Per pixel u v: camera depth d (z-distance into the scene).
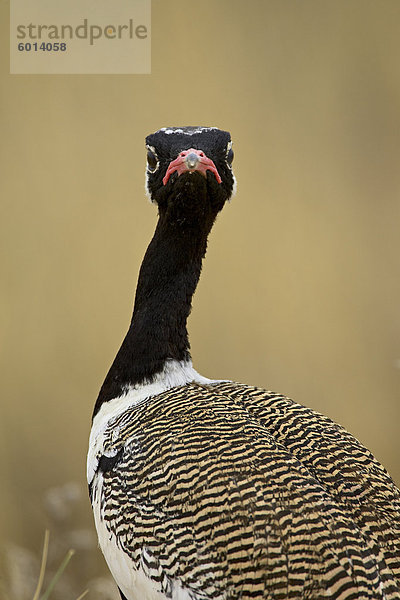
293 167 20.50
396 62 22.22
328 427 9.92
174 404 10.08
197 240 11.22
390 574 8.57
